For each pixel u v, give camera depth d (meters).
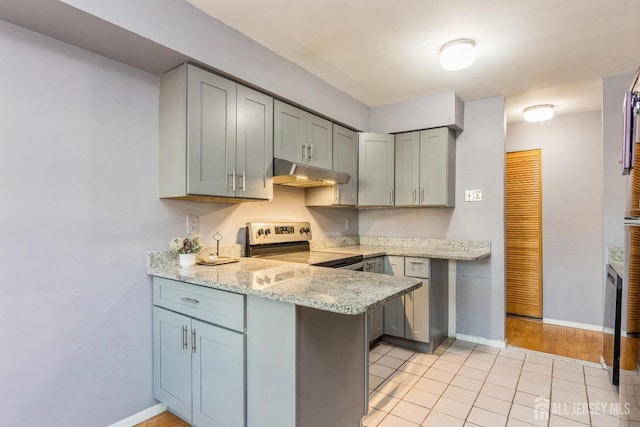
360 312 1.16
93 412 1.73
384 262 3.08
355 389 1.71
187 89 1.82
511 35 2.03
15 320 1.49
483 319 3.10
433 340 2.89
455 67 2.23
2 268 1.46
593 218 3.49
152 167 1.98
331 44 2.16
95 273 1.75
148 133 1.97
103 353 1.77
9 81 1.48
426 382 2.36
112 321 1.81
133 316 1.90
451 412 1.99
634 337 1.39
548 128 3.72
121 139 1.85
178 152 1.87
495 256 3.05
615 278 2.28
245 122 2.11
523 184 3.88
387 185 3.28
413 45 2.17
